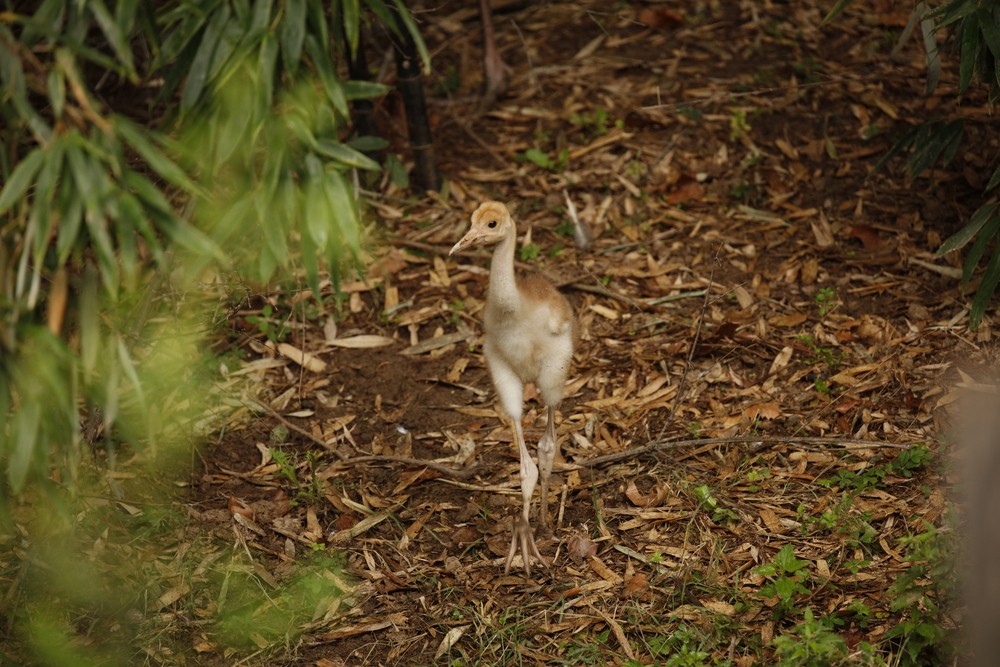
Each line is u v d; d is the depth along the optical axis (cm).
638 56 1361
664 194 1159
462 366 974
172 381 939
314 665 691
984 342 923
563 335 759
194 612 730
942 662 627
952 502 755
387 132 1255
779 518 774
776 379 918
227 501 834
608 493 826
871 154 1173
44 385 575
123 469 853
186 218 725
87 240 624
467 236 709
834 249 1064
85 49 529
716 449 849
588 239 1099
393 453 884
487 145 1241
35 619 709
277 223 638
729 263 1062
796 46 1345
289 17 593
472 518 815
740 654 666
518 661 678
